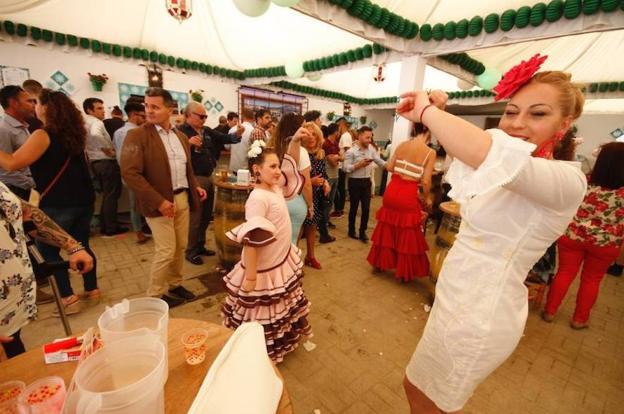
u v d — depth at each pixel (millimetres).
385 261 2873
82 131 2043
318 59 5023
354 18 2965
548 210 754
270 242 1498
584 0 2473
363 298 2627
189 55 5605
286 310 1656
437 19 3277
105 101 5328
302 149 2428
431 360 987
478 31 3045
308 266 3166
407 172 2627
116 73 5344
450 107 9484
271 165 1567
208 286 2631
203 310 2303
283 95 7949
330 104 9219
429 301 2615
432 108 740
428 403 1077
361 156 3820
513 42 2969
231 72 6465
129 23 4434
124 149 1917
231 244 2736
